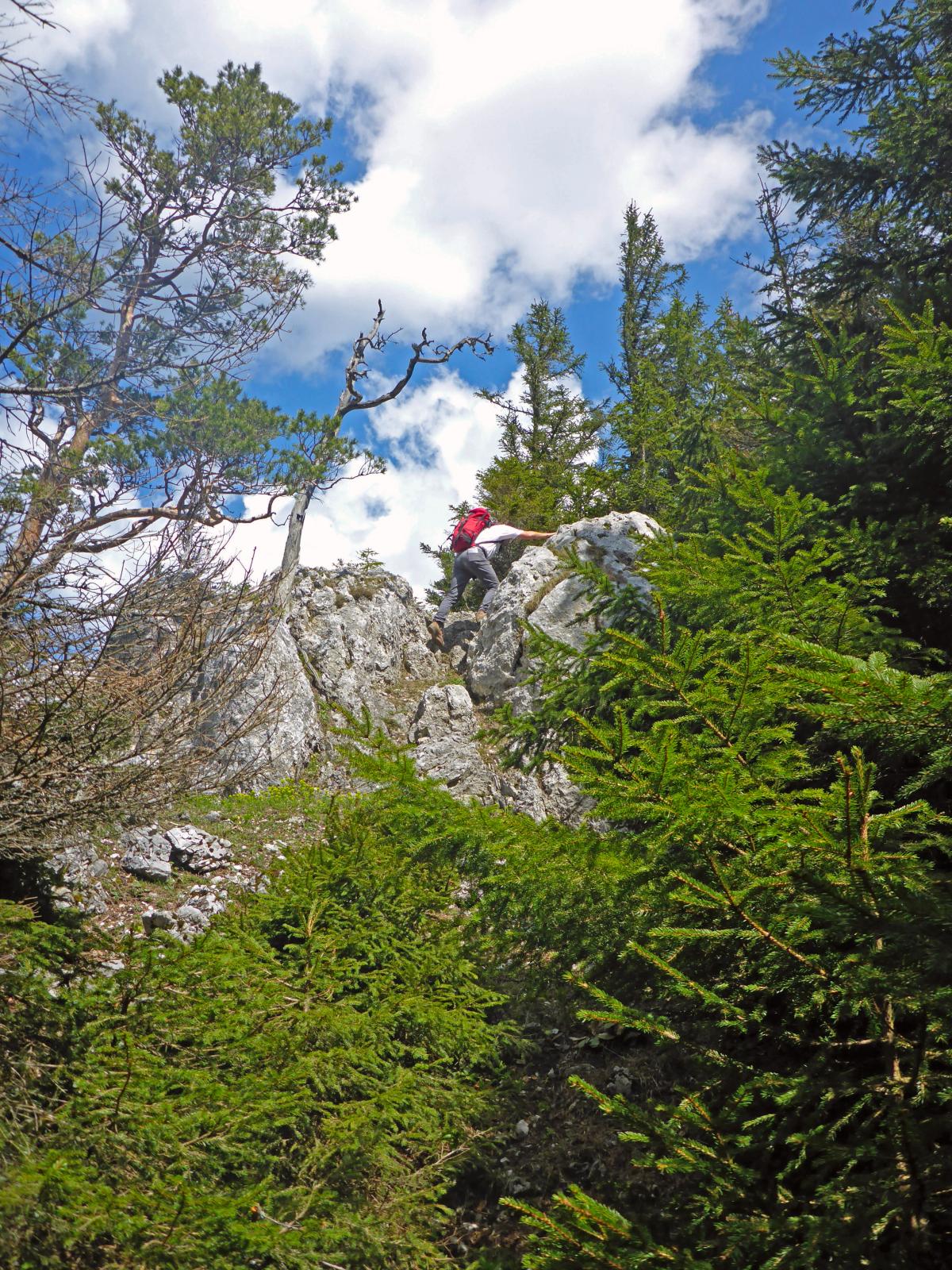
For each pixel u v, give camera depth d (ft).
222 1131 9.91
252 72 41.11
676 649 8.80
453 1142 13.73
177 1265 8.01
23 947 11.19
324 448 35.81
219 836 24.45
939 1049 8.16
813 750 11.84
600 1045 16.90
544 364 77.71
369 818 17.20
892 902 6.52
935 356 13.38
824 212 26.71
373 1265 10.09
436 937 15.69
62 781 12.12
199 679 15.14
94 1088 9.59
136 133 37.17
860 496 16.57
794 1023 9.65
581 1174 13.87
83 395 25.50
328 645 37.81
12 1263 7.41
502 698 36.04
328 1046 12.01
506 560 55.72
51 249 21.59
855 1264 6.70
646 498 60.34
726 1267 7.73
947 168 22.57
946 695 6.06
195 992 11.76
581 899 10.32
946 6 23.31
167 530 13.69
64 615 12.50
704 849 8.04
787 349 23.61
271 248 41.06
